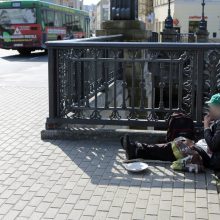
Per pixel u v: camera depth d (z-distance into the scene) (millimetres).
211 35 44469
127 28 11969
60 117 6910
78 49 6766
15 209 4418
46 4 31250
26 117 8555
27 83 14812
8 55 31922
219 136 5285
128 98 8562
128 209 4410
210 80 6383
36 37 30078
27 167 5590
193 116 6508
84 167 5602
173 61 6465
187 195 4750
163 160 5766
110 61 6723
